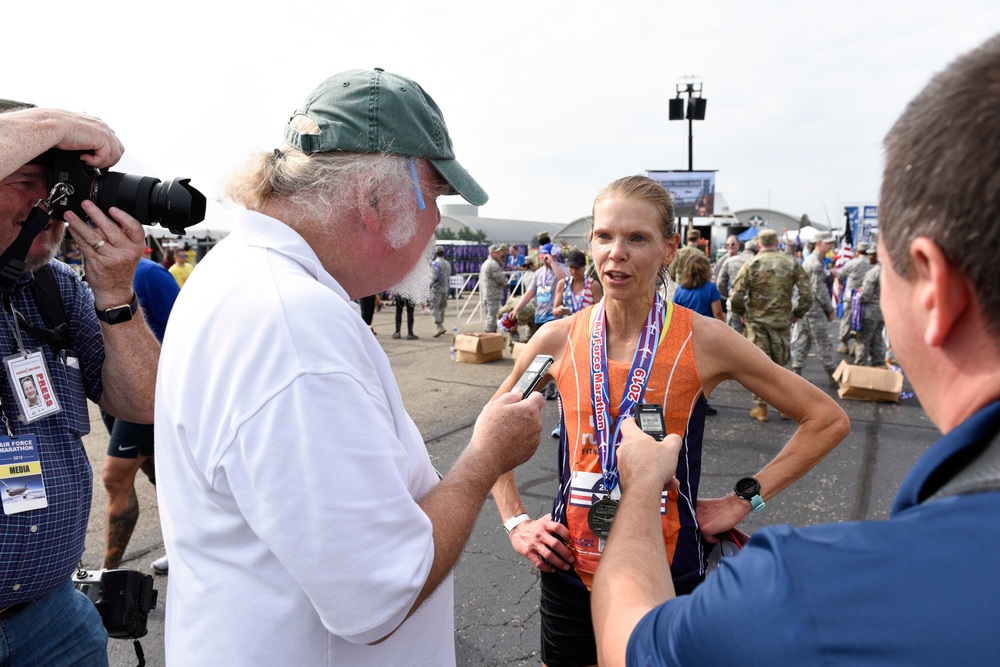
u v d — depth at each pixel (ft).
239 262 3.30
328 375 2.93
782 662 1.71
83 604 5.05
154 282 9.89
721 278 29.40
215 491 3.12
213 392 3.01
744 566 1.92
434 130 3.70
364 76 3.58
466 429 19.04
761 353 5.45
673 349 5.44
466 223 175.22
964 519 1.63
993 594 1.52
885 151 2.02
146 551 11.27
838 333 42.57
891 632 1.59
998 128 1.65
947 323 1.82
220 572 3.19
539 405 4.09
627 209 5.39
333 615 2.90
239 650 3.14
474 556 11.33
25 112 4.08
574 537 5.41
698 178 55.42
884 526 1.75
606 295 5.70
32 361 4.59
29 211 4.50
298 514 2.81
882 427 18.78
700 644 1.89
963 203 1.69
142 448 9.73
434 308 40.06
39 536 4.50
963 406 1.88
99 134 4.37
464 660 8.66
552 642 5.62
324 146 3.45
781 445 17.21
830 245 24.79
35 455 4.53
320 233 3.51
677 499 5.24
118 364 5.14
